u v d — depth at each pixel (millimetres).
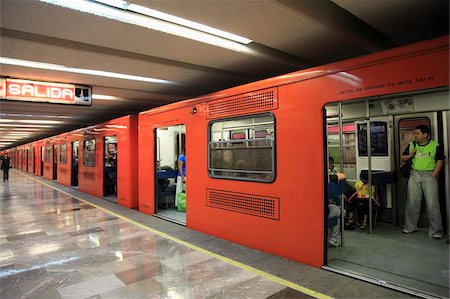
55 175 17469
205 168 5504
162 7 3230
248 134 6266
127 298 3172
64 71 5430
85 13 3234
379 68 3240
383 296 3076
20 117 12031
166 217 6883
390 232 5359
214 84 6863
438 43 2877
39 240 5289
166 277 3656
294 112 4031
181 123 6176
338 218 4680
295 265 3900
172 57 4938
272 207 4312
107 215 7324
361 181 5695
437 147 4887
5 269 4000
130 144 8328
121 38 4035
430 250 4391
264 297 3119
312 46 4555
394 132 5762
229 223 5012
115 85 6758
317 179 3779
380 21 3812
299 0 3297
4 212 7820
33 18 3369
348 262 3986
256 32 3977
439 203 5020
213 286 3393
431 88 2930
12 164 37656
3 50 4277
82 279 3652
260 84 4473
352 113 5965
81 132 11992
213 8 3266
